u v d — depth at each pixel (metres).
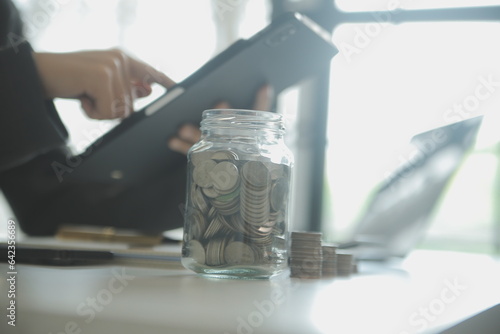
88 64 1.24
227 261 0.74
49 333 0.43
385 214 1.66
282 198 0.77
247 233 0.75
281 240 0.77
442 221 3.44
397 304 0.58
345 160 3.48
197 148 0.77
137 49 3.69
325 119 3.35
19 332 0.44
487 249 3.41
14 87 1.16
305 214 3.38
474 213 3.43
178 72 3.67
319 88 3.34
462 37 3.24
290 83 1.29
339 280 0.84
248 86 1.19
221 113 0.77
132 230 1.72
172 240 1.40
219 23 3.64
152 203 1.69
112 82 1.26
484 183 3.40
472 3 3.15
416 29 3.29
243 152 0.75
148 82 1.36
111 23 3.70
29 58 1.17
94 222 1.77
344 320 0.44
